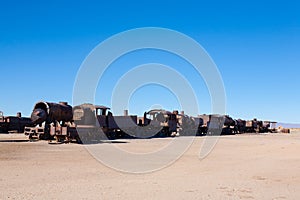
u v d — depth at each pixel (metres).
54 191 9.20
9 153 18.89
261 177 12.10
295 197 9.04
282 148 23.23
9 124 45.75
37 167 13.73
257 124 80.06
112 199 8.41
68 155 18.59
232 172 13.32
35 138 30.67
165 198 8.66
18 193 8.86
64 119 31.28
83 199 8.34
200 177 12.08
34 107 30.84
